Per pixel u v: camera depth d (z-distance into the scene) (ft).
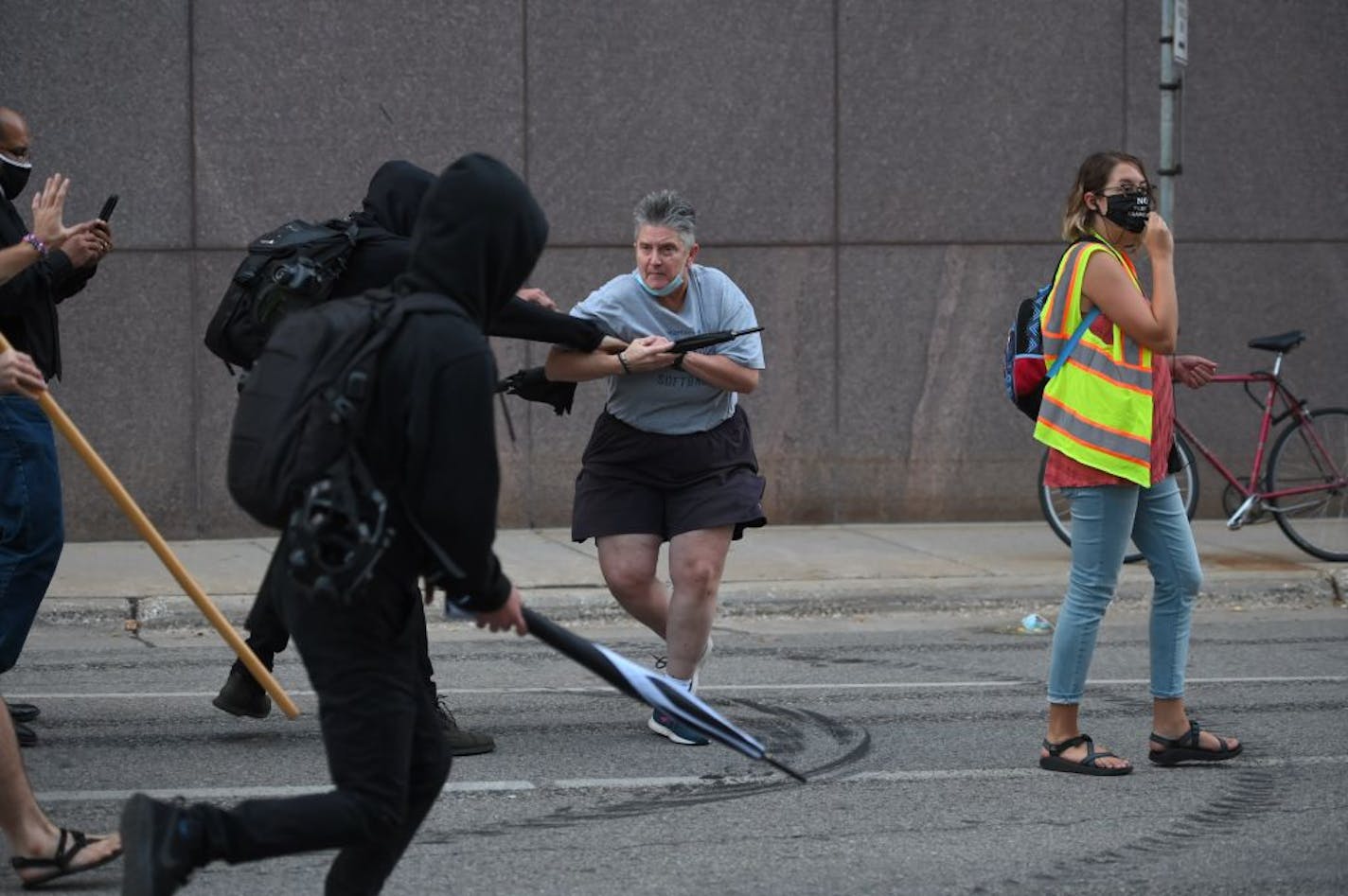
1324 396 59.47
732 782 27.89
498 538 53.93
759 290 56.70
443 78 54.85
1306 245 59.16
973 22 57.16
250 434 16.94
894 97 56.95
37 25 52.60
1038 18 57.52
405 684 17.35
